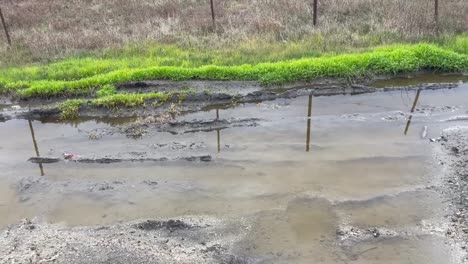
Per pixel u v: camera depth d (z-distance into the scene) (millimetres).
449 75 10945
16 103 10391
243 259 5855
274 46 12227
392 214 6516
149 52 12406
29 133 9281
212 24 13695
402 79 10828
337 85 10516
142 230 6461
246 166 7773
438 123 8867
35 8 16250
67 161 8203
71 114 9766
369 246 5984
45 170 7984
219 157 8070
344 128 8836
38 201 7203
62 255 6039
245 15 14219
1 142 8977
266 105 9883
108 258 5938
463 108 9422
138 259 5895
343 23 13578
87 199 7188
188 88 10469
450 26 12898
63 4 16641
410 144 8172
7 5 16656
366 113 9375
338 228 6297
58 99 10461
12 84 10781
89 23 14953
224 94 10125
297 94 10203
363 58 11055
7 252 6152
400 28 12891
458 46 11711
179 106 9938
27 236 6449
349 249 5945
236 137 8703
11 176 7863
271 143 8430
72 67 11555
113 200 7133
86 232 6477
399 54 11180
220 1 15680
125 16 15320
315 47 12109
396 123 8938
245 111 9664
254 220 6527
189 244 6148
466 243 5957
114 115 9758
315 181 7281
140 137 8891
